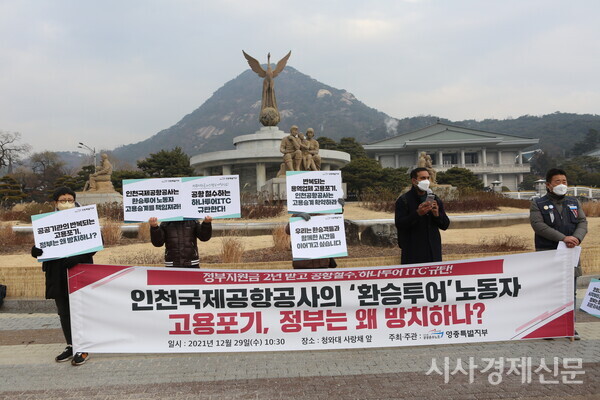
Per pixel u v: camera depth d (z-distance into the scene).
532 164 121.44
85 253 5.42
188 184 5.96
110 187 31.06
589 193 51.53
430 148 97.38
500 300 5.55
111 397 4.35
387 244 11.51
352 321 5.44
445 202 25.02
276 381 4.68
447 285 5.51
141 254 12.13
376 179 54.41
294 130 24.48
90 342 5.33
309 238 6.05
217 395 4.36
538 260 5.59
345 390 4.43
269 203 23.78
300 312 5.42
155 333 5.37
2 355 5.63
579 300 8.09
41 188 77.19
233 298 5.38
